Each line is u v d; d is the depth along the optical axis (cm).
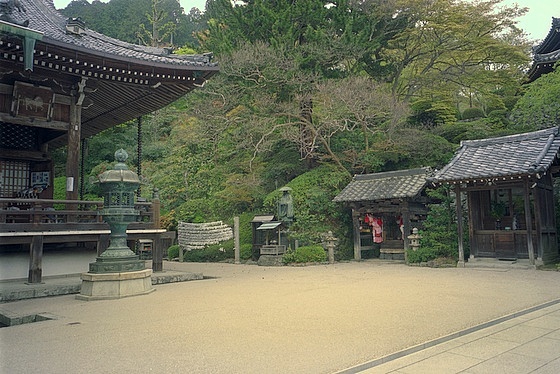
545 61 1938
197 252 2142
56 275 1275
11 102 1238
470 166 1534
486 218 1608
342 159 2241
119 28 4809
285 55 2108
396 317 680
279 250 1828
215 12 2562
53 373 440
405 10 2305
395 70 2553
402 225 1770
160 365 459
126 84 1389
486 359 486
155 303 870
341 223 1988
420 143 2147
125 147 3300
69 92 1315
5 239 1047
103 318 729
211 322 668
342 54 2117
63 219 1320
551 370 445
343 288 1023
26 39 872
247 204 2394
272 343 538
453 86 2655
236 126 2452
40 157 1609
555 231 1541
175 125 3359
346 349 507
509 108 2733
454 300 830
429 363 474
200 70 1371
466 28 2377
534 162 1349
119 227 1030
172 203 2692
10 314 793
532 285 1025
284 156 2553
